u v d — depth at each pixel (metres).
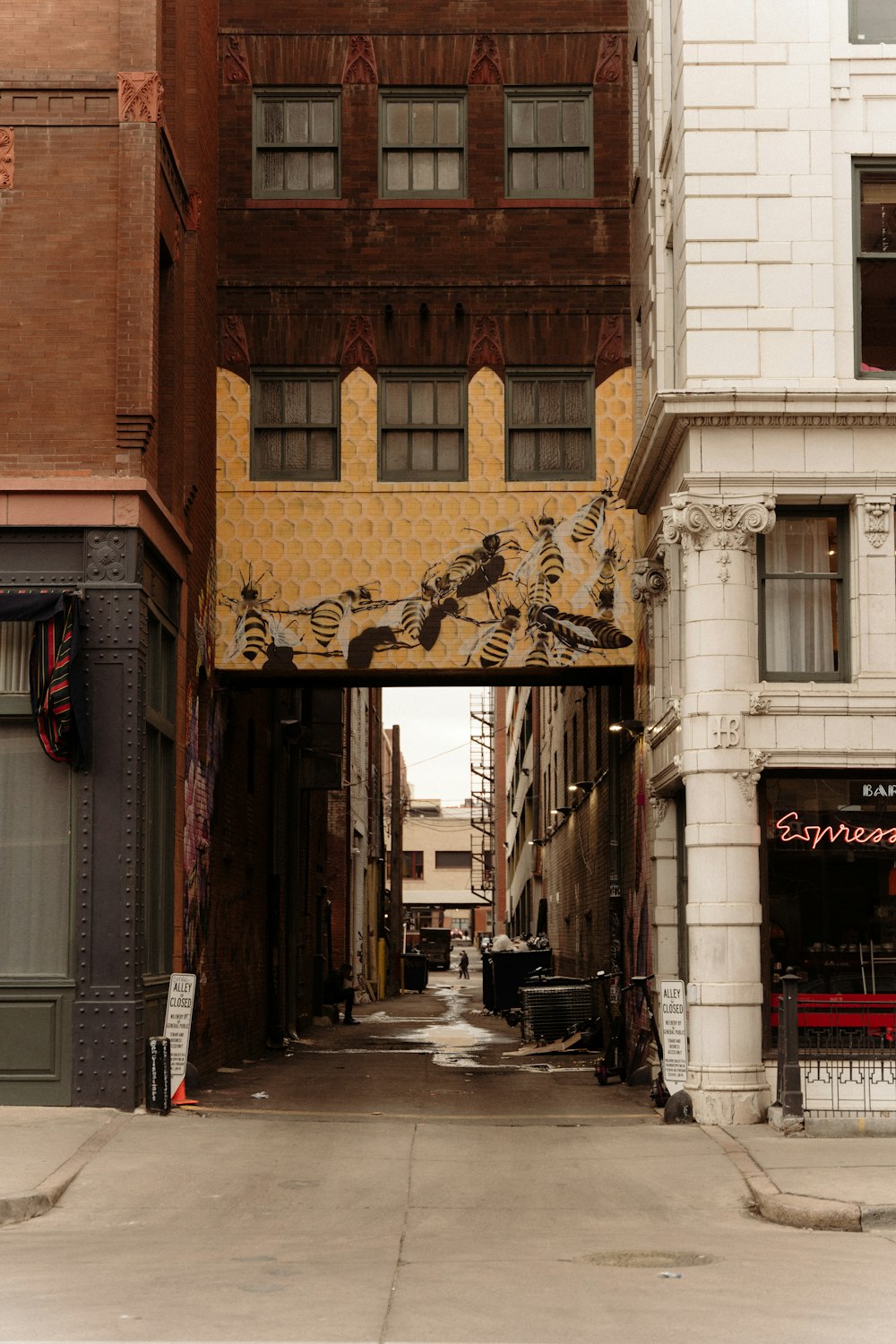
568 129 21.47
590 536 20.55
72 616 15.11
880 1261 9.23
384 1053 25.73
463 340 20.95
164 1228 10.54
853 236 16.56
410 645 20.36
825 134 16.52
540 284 21.05
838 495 16.12
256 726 25.00
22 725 15.48
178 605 18.00
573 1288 8.45
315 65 21.39
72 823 15.22
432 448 20.91
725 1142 13.75
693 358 16.25
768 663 16.41
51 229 15.86
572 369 21.00
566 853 34.44
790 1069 14.34
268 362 20.89
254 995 24.86
